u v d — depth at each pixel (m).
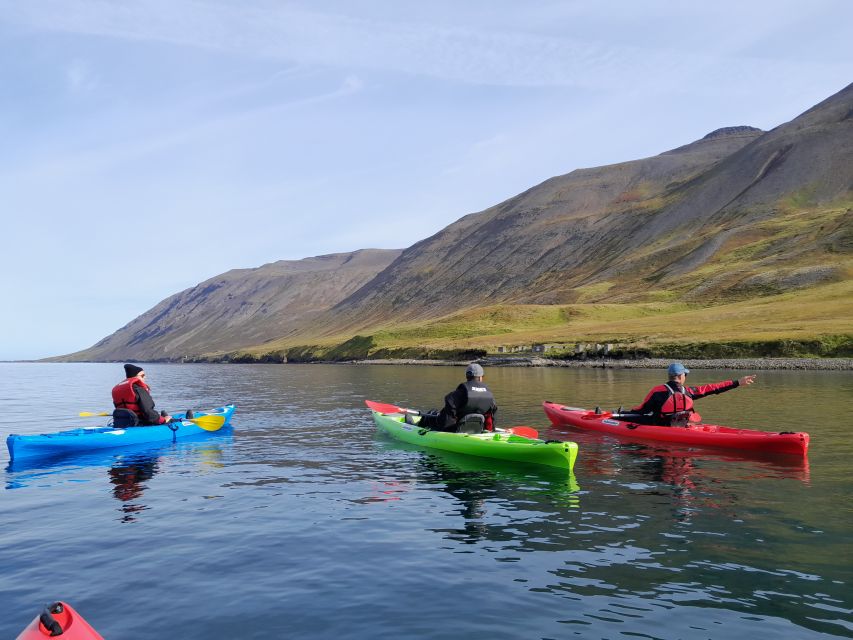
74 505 11.09
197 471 14.05
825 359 54.16
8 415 28.62
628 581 7.22
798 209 174.50
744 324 78.19
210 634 6.04
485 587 7.09
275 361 191.75
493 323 131.25
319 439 18.83
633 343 74.69
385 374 66.62
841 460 14.11
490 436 15.26
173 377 77.75
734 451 15.40
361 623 6.24
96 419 26.83
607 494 11.39
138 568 7.81
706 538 8.72
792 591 6.89
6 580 7.46
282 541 8.83
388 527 9.48
